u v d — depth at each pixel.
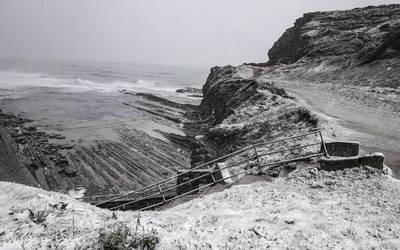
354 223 6.99
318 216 7.50
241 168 14.38
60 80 122.56
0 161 25.41
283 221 7.30
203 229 6.85
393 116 21.67
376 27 55.94
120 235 5.73
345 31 62.72
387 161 12.73
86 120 52.62
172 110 67.75
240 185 10.93
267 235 6.50
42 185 26.47
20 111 57.75
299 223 7.16
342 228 6.73
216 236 6.45
